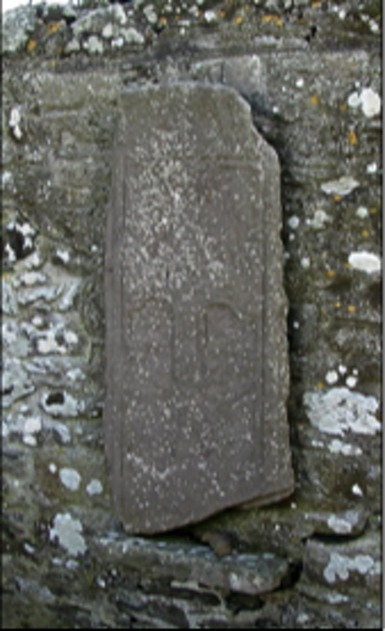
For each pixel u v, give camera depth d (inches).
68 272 111.8
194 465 103.2
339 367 99.3
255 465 101.5
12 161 113.7
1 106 113.3
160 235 100.6
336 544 101.5
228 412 101.4
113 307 104.2
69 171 109.8
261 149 96.5
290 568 103.9
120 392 105.2
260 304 98.9
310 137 97.3
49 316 113.8
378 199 95.3
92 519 114.5
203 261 99.6
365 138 95.1
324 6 96.4
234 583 100.7
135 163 100.6
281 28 98.3
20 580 121.0
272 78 98.1
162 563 104.7
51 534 117.7
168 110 98.3
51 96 109.8
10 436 119.2
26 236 113.7
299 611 103.7
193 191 98.7
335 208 97.2
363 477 99.7
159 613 109.5
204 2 101.8
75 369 113.2
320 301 99.3
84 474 114.3
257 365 100.0
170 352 102.0
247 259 98.5
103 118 107.2
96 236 109.2
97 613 114.7
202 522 108.0
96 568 114.3
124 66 105.9
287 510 103.9
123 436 105.9
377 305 96.8
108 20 106.3
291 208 99.1
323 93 96.2
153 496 105.4
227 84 100.4
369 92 94.3
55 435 115.7
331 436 100.6
